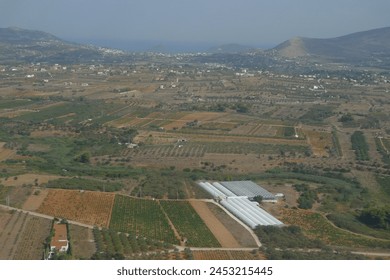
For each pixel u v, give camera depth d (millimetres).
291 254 131500
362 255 136875
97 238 141625
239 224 161750
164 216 167500
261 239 148250
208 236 150125
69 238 139875
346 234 159125
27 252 130000
